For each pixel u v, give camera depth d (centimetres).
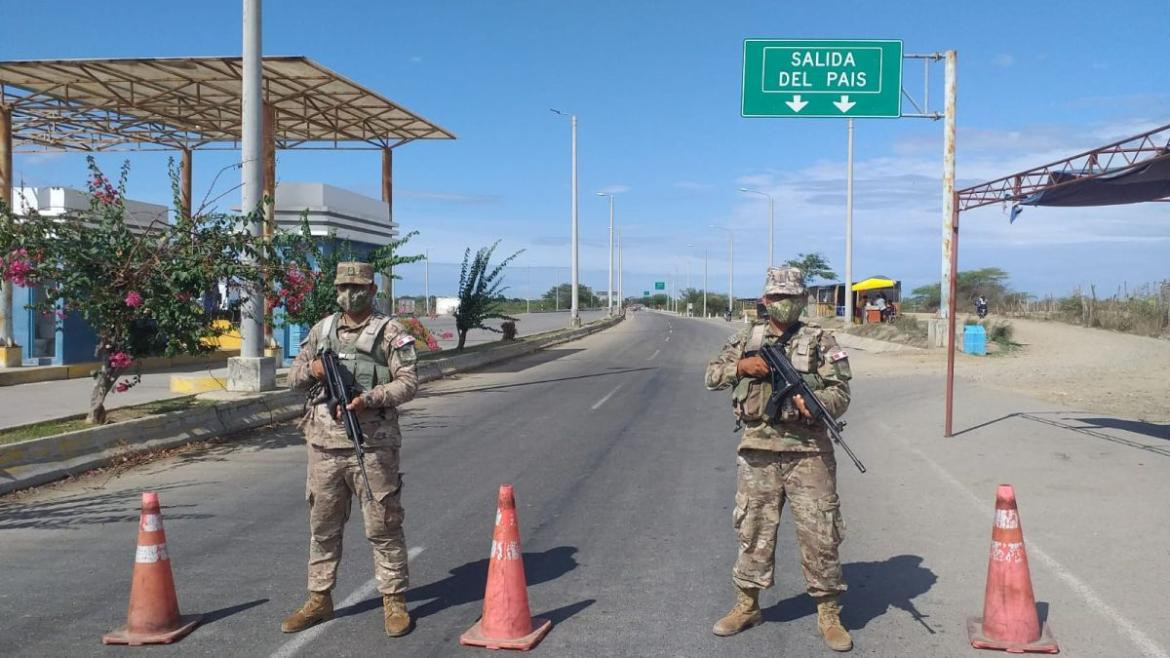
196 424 1103
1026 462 955
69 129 2617
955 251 1162
